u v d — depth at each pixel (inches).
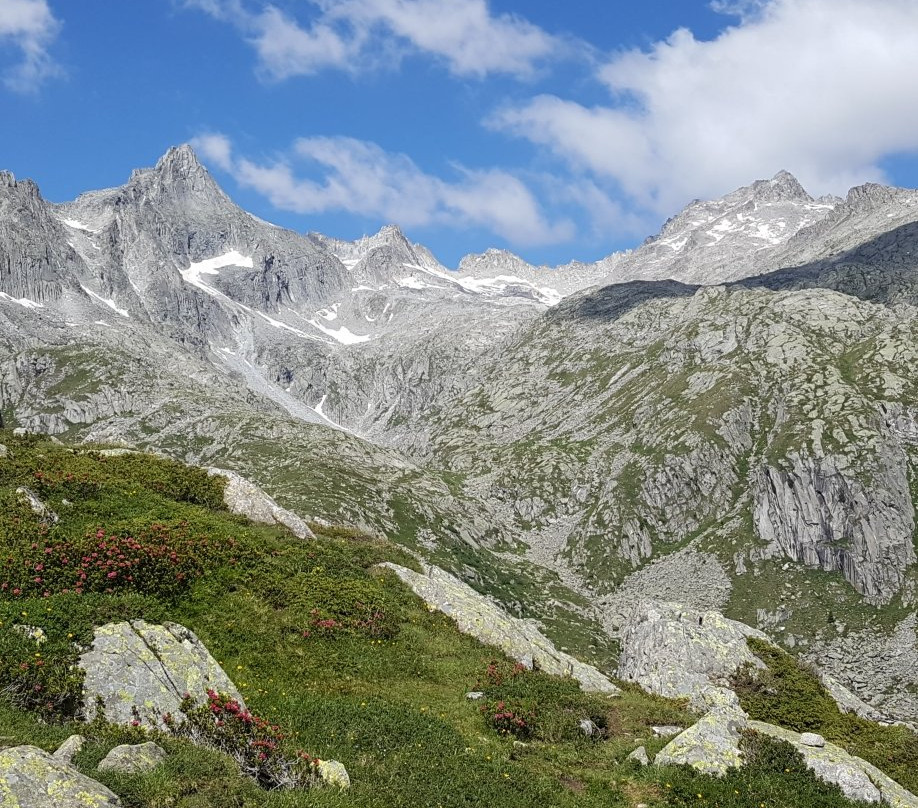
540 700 1332.4
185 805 736.3
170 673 962.1
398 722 1128.2
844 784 1131.3
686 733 1203.9
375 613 1517.0
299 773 887.1
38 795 658.8
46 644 941.8
